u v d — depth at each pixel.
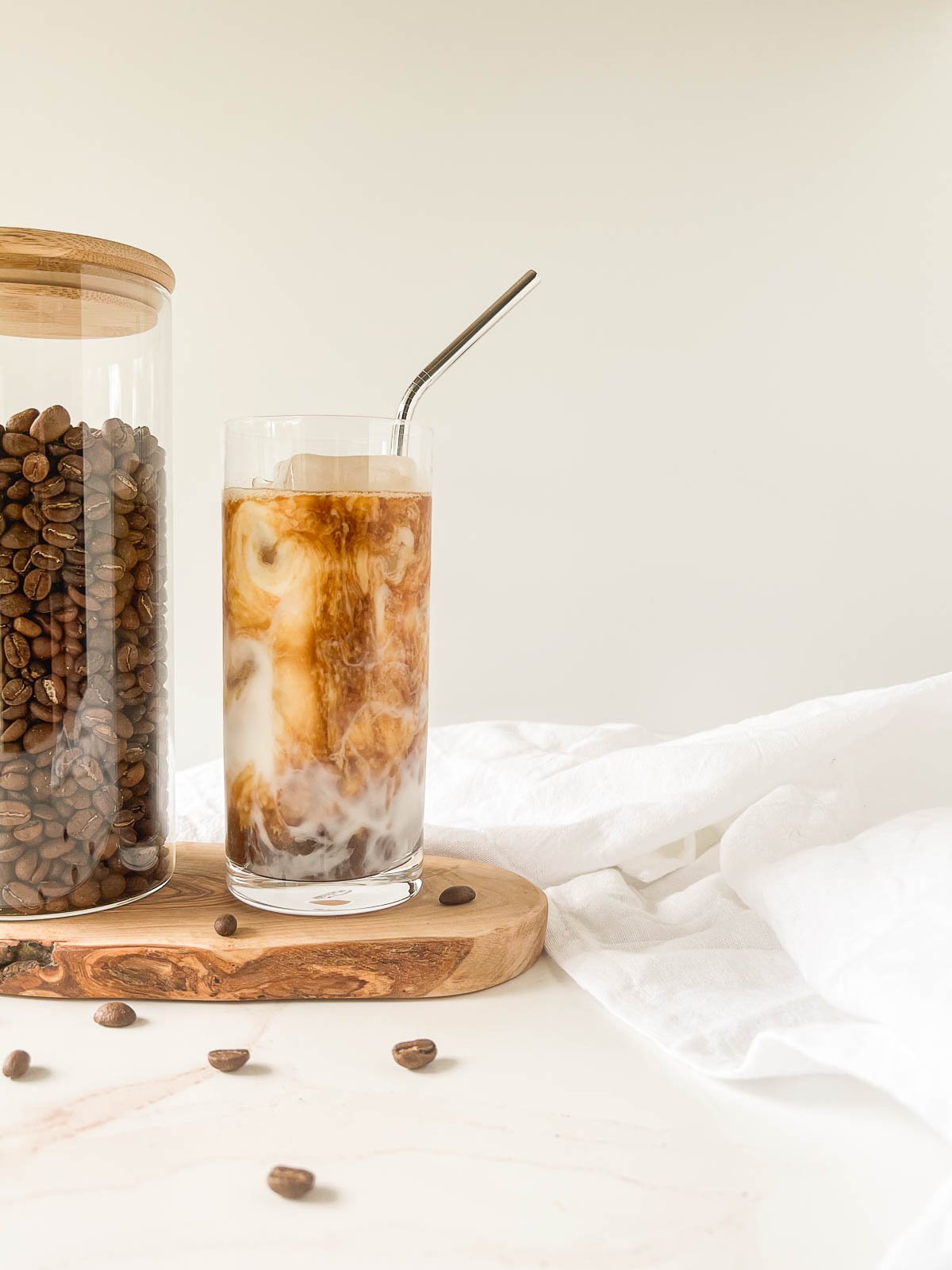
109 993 0.49
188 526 0.96
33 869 0.50
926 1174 0.41
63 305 0.50
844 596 0.95
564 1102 0.44
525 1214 0.40
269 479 0.50
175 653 0.98
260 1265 0.38
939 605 0.95
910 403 0.93
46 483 0.49
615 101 0.91
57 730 0.50
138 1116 0.43
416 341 0.94
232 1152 0.42
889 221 0.91
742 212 0.92
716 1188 0.41
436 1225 0.39
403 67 0.91
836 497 0.94
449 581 0.95
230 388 0.94
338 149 0.92
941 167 0.91
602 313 0.93
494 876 0.56
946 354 0.93
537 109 0.91
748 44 0.90
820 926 0.49
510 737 0.72
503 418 0.94
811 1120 0.44
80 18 0.92
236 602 0.51
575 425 0.94
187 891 0.54
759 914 0.53
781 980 0.50
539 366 0.93
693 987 0.49
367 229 0.93
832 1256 0.38
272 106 0.92
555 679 0.96
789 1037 0.43
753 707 0.96
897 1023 0.42
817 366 0.93
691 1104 0.44
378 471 0.50
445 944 0.50
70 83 0.92
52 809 0.50
